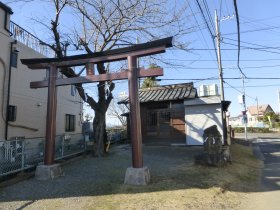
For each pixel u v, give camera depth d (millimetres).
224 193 8203
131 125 8562
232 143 22375
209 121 17219
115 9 13336
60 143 12539
